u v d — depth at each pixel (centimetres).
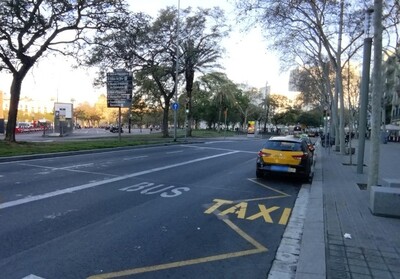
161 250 546
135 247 553
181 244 576
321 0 2477
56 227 630
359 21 2222
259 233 654
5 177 1093
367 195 998
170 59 3869
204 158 1955
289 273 481
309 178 1278
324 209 820
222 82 5122
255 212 808
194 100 7038
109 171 1310
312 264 483
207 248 564
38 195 862
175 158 1894
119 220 691
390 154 2956
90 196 880
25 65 2112
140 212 756
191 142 3434
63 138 3444
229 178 1285
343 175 1455
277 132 9644
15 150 1742
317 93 5653
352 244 574
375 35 1005
